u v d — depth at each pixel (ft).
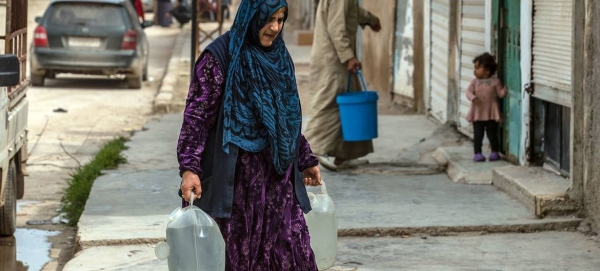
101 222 27.35
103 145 45.50
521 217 27.02
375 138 37.40
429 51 46.88
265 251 16.98
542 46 29.43
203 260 16.53
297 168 17.44
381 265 23.41
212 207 16.79
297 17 124.16
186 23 119.75
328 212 19.98
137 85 68.80
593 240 25.35
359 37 66.28
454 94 42.01
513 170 30.73
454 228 26.25
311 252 17.38
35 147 45.34
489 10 35.04
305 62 77.66
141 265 23.56
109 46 67.10
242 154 16.80
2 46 33.60
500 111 33.45
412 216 27.45
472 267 23.17
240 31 16.57
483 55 33.19
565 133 29.01
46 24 67.00
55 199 34.58
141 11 93.66
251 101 16.72
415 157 36.96
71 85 69.51
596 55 25.54
